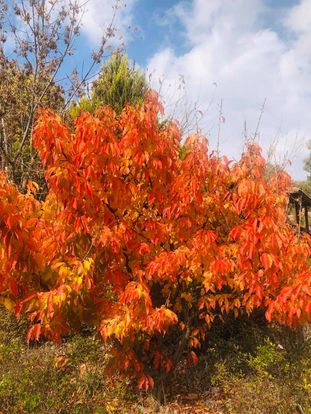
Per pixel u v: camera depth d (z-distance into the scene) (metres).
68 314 4.46
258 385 4.62
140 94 10.70
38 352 5.78
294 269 4.61
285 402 4.34
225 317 5.69
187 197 4.34
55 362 5.37
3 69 9.80
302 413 4.17
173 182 4.55
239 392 4.70
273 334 5.70
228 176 4.67
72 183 4.12
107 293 5.05
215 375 5.12
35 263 4.28
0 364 5.28
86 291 4.18
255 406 4.39
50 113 4.33
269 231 4.09
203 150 4.46
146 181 4.52
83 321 4.62
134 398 4.93
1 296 4.57
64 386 4.84
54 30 9.73
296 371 4.76
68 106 10.31
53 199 4.61
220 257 4.39
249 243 4.07
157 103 4.45
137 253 4.57
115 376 5.29
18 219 3.99
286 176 4.90
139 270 4.32
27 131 9.47
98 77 10.74
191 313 5.04
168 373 4.95
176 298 5.04
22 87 10.00
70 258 4.31
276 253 4.22
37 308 4.43
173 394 4.96
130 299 4.00
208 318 4.84
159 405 4.74
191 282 5.14
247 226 4.15
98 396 4.89
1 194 4.02
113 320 4.18
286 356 5.14
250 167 4.50
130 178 4.50
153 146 4.27
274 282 4.29
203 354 5.75
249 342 5.71
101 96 10.53
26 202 4.54
